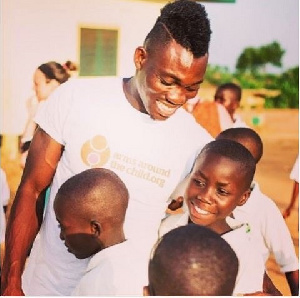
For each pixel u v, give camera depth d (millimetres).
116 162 1974
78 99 1937
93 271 1997
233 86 1960
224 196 2000
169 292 1542
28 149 1944
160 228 2012
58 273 2037
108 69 1929
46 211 2004
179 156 1985
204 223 2020
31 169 1957
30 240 2012
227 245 1562
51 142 1951
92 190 1960
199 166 1989
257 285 2076
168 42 1890
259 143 1997
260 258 2066
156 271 1563
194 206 2010
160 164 1983
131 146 1970
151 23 1896
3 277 2025
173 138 1977
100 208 1969
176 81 1920
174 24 1878
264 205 2029
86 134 1953
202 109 1965
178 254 1533
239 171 1987
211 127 1977
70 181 1967
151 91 1936
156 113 1958
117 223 1991
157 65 1909
